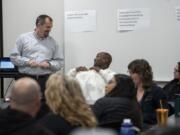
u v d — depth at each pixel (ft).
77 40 15.98
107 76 12.24
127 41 15.44
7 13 16.96
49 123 6.63
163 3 14.98
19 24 16.85
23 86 6.04
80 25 15.89
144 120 10.97
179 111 10.37
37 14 16.62
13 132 5.63
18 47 14.23
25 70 13.99
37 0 16.57
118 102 8.44
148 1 15.14
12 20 16.92
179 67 13.60
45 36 14.32
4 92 16.97
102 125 7.89
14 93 6.02
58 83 6.97
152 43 15.20
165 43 15.06
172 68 15.03
